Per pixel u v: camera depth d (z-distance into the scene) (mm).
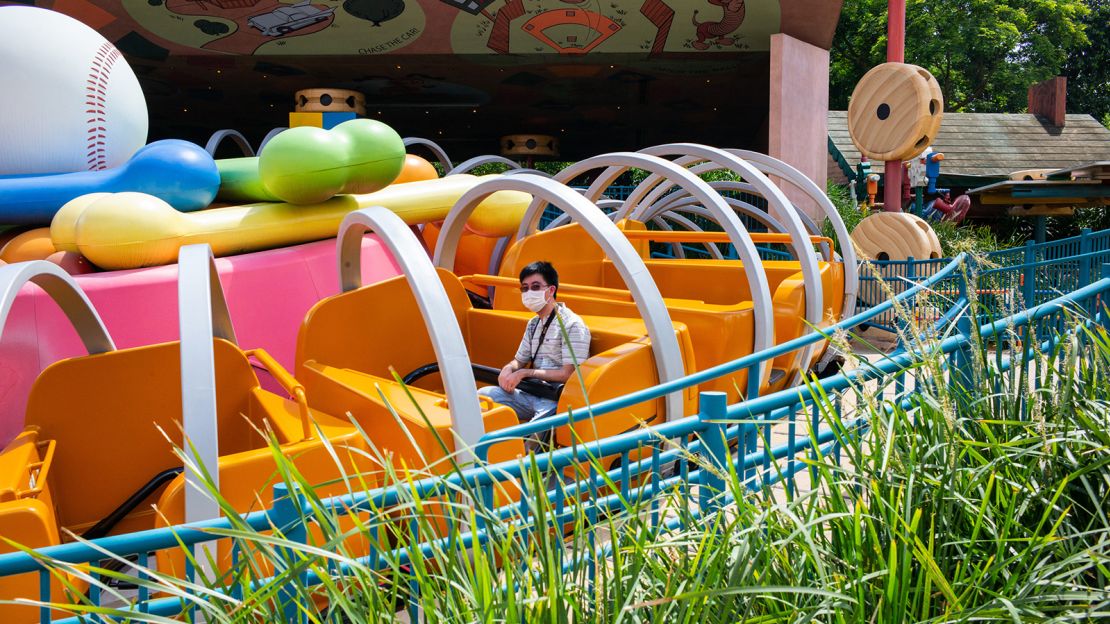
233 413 4121
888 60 12484
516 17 14336
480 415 3496
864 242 11617
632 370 4383
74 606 1552
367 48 15562
